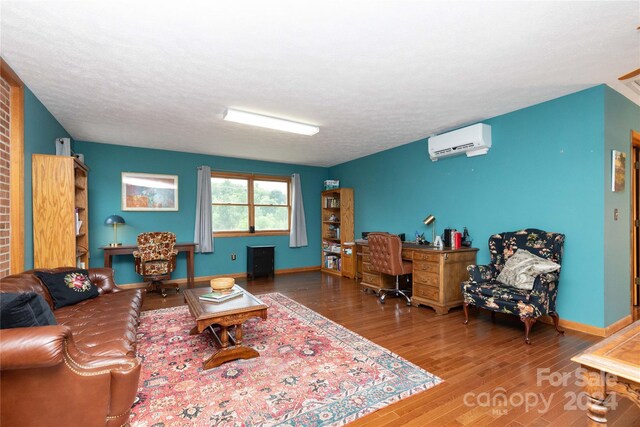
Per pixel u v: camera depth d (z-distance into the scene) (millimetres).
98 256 4711
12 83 2475
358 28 1917
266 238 6203
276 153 5578
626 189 3152
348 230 6066
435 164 4453
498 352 2516
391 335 2889
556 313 2920
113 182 4832
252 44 2094
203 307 2391
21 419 1186
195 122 3768
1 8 1693
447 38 2039
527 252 3092
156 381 2059
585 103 2922
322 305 3906
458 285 3707
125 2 1660
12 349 1053
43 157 2879
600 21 1862
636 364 1224
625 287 3127
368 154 5684
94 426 1284
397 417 1703
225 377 2109
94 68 2412
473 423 1657
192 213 5465
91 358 1321
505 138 3582
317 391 1942
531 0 1673
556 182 3141
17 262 2510
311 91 2896
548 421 1672
